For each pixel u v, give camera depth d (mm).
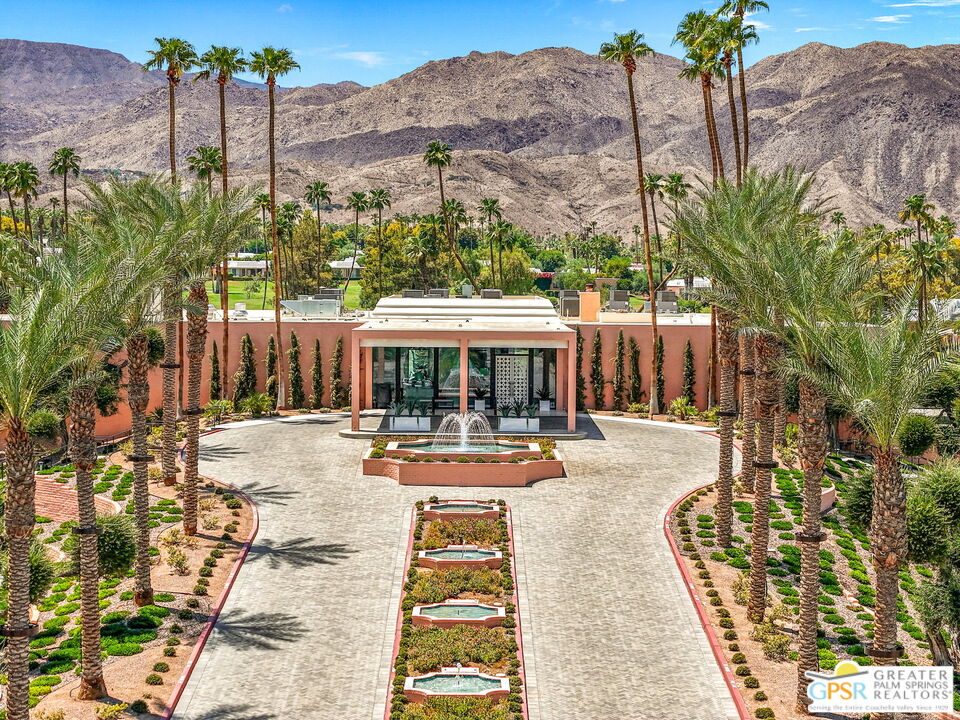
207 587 35438
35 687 28281
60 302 24969
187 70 66500
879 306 28438
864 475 36469
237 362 66875
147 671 29469
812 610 28453
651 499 45312
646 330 66625
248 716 27672
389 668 30594
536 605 34781
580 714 28172
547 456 49062
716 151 62625
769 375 34656
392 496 45250
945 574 32750
